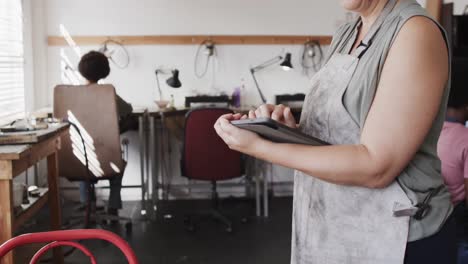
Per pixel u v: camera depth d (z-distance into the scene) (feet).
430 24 3.14
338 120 3.56
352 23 4.06
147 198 14.94
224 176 12.81
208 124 12.48
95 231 3.92
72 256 10.96
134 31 15.89
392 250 3.42
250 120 3.28
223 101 15.62
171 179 16.40
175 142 16.26
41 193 8.99
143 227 13.19
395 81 3.09
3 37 13.24
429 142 3.37
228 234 12.57
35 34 15.44
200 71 16.24
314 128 3.77
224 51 16.26
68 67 15.75
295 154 3.28
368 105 3.32
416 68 3.04
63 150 12.10
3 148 7.04
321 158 3.19
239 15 16.16
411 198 3.33
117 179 13.33
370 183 3.17
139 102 16.14
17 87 14.24
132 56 15.98
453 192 7.82
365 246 3.52
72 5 15.64
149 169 15.85
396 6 3.41
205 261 10.72
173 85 15.20
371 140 3.11
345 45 3.95
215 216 13.21
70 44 15.70
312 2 16.26
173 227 13.19
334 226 3.66
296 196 4.05
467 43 10.55
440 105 3.22
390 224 3.41
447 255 3.45
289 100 15.90
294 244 4.06
